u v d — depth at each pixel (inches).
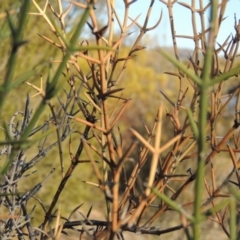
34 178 436.8
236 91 121.4
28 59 445.7
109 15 116.6
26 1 67.3
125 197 115.3
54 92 73.7
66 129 140.8
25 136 73.9
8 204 134.3
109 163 108.7
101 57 109.6
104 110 110.6
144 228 114.7
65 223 125.8
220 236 443.5
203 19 123.8
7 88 68.9
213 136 121.7
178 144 118.8
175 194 119.0
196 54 124.5
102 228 130.3
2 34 77.7
